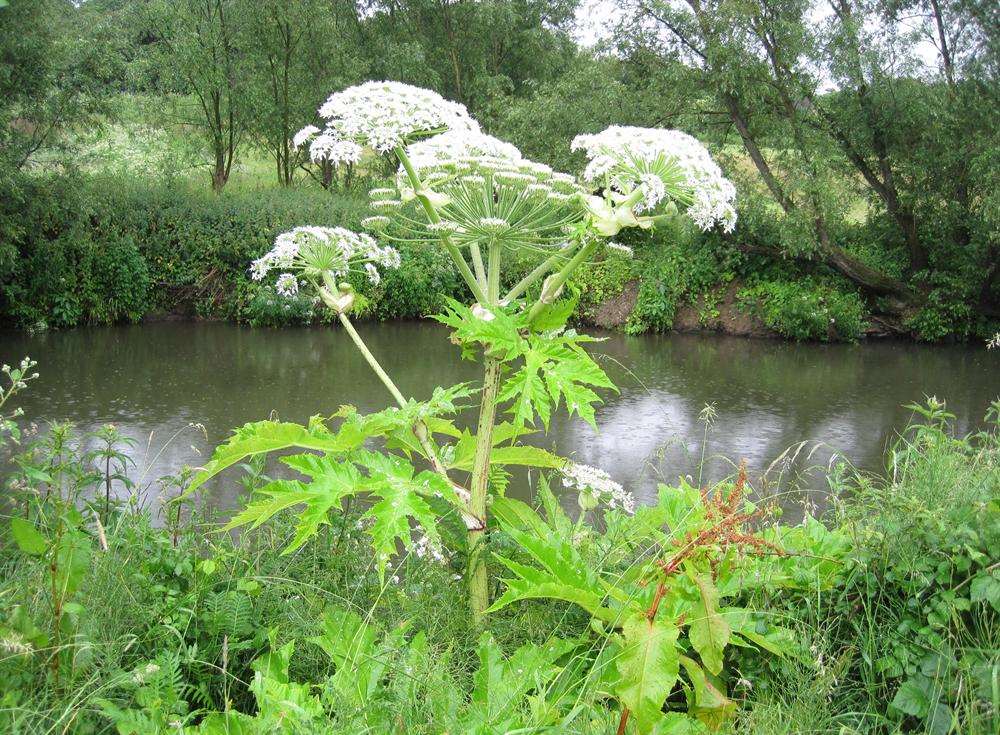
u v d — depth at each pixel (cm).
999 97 1902
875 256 2088
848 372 1519
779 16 1858
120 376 1273
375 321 1961
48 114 1689
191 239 1908
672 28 1972
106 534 326
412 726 215
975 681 236
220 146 2412
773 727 239
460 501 296
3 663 218
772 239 2034
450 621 292
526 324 302
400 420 297
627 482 806
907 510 282
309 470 273
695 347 1802
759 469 860
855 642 278
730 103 1972
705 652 235
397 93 304
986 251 1902
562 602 304
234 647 268
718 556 250
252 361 1438
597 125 2095
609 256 316
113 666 233
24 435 893
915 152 1948
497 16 2720
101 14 1931
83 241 1759
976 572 268
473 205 319
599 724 233
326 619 266
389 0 2727
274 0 2258
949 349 1833
